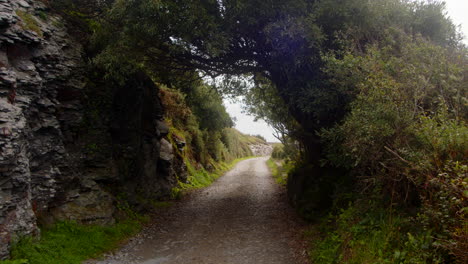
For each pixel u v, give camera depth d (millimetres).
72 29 10820
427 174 4977
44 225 8172
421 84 6039
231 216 12664
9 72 7117
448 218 4461
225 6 10250
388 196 6516
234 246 8938
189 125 26141
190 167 23469
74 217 9031
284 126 18266
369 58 7289
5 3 7551
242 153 62031
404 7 10289
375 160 6141
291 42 10836
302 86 11484
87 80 10758
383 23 9820
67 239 7996
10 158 6543
